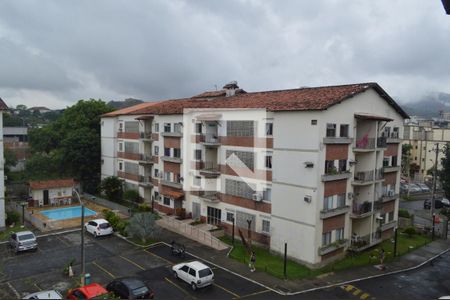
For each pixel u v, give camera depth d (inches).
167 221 1627.7
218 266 1190.3
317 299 979.3
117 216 1603.1
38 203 1990.7
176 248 1272.1
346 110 1255.5
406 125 3951.8
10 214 1659.7
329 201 1219.9
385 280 1133.1
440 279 1158.3
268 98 1449.3
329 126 1196.5
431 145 3604.8
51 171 2522.1
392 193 1556.3
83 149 2295.8
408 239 1582.2
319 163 1162.0
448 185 1919.3
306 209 1188.5
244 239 1396.4
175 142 1728.6
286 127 1237.7
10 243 1338.6
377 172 1397.6
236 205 1448.1
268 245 1322.6
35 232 1530.5
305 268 1179.3
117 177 2129.7
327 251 1203.2
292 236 1232.8
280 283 1071.0
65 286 1022.4
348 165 1285.7
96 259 1236.5
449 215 1978.3
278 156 1266.0
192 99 1966.0
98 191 2283.5
